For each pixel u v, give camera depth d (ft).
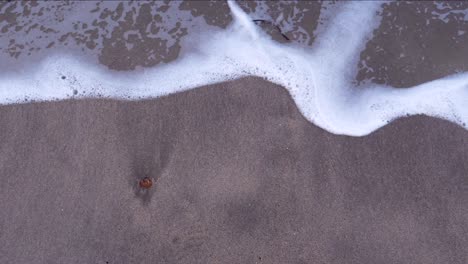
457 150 11.87
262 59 13.01
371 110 12.46
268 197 11.43
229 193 11.46
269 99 12.47
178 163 11.72
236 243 11.07
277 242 11.07
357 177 11.59
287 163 11.73
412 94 12.65
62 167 11.73
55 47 13.33
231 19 13.60
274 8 13.71
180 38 13.37
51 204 11.44
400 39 13.30
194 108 12.31
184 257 11.00
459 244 11.02
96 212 11.34
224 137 11.98
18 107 12.44
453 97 12.57
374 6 13.73
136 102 12.44
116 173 11.65
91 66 13.05
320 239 11.09
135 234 11.16
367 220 11.21
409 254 10.96
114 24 13.57
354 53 13.17
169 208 11.32
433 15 13.56
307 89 12.66
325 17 13.60
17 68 13.09
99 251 11.07
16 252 11.09
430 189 11.48
